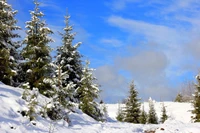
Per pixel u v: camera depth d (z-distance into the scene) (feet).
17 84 74.33
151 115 170.50
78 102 84.69
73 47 93.71
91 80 84.33
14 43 77.05
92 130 48.55
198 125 58.13
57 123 45.75
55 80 53.36
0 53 67.05
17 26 75.51
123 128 57.16
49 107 46.70
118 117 178.09
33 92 47.52
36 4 76.23
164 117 183.73
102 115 85.81
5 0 74.18
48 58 74.95
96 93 83.46
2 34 71.31
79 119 58.59
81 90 83.15
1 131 31.81
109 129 52.80
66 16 94.84
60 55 92.12
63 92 51.57
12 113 38.93
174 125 58.70
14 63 70.74
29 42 74.69
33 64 73.56
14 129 34.40
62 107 50.75
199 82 112.16
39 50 73.20
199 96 111.24
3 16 73.15
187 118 196.34
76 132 44.27
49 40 75.46
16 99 43.93
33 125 39.17
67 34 94.89
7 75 68.95
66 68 90.43
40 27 75.97
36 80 71.20
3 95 44.50
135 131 54.03
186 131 51.47
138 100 140.97
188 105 241.55
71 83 54.19
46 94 68.18
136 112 139.64
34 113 41.52
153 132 53.78
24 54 73.92
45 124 41.96
